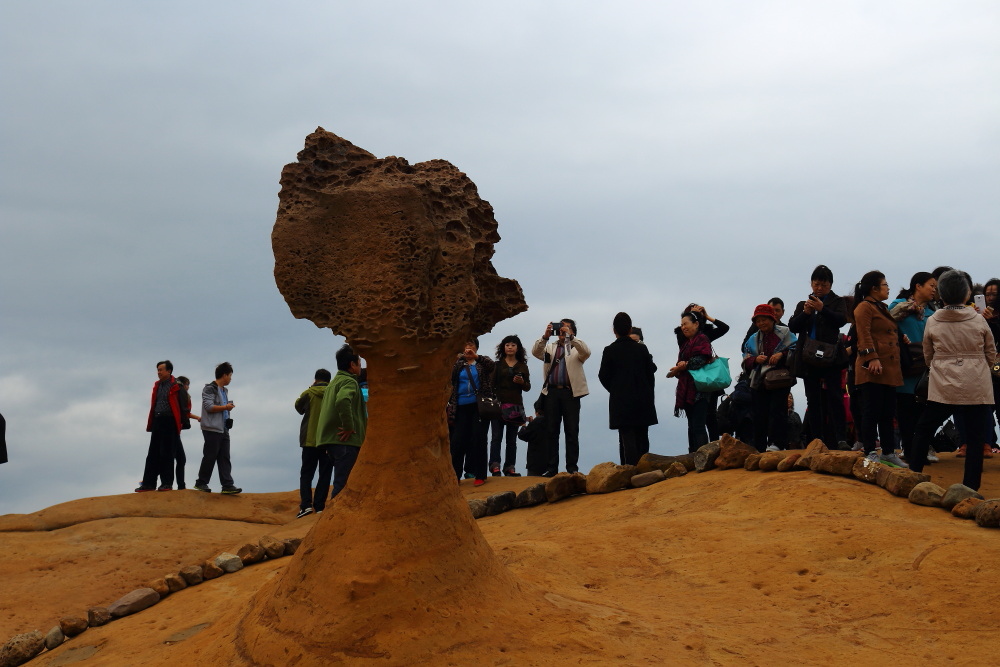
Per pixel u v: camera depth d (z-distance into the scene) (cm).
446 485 465
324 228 477
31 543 959
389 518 445
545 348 1002
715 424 1034
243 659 433
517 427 1122
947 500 623
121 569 884
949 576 502
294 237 476
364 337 459
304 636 422
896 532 565
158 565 897
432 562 440
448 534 452
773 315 881
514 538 739
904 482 656
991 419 916
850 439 990
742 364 893
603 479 843
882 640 445
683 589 529
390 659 404
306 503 1038
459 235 477
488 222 497
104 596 816
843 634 453
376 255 464
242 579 679
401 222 463
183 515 1074
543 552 580
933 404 711
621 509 767
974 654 423
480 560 459
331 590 432
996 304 923
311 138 490
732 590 521
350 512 455
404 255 461
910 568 520
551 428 983
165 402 1137
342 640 414
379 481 454
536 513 840
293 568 458
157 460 1135
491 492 975
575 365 982
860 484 686
